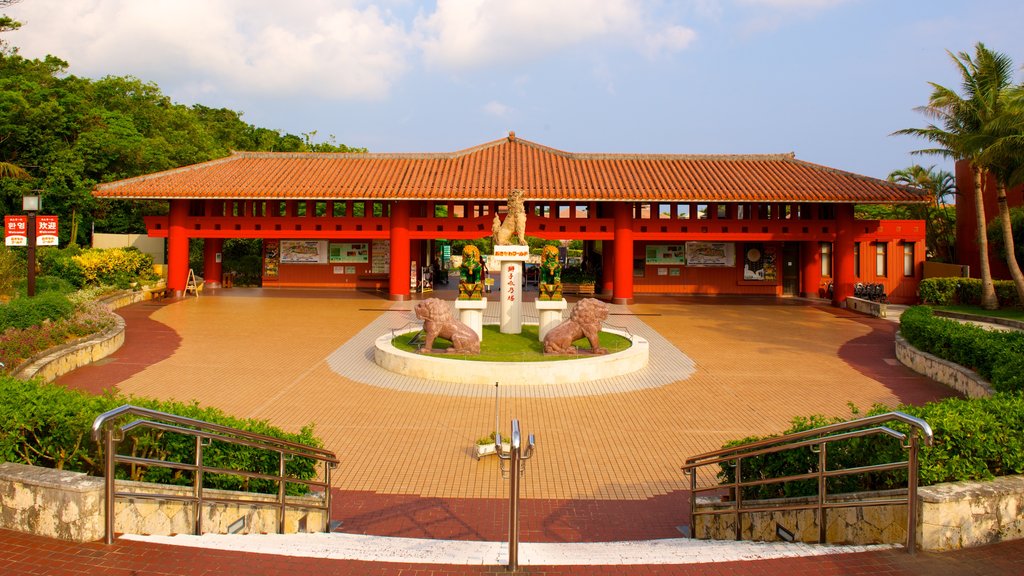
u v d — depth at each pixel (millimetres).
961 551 4895
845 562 4750
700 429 11766
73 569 4406
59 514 4898
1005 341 13805
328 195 26672
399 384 14570
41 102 34281
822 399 13734
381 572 4598
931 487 5113
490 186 27422
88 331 16984
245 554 4789
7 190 32500
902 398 13773
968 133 25688
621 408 13008
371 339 19641
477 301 17188
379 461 10117
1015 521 5094
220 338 19438
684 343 19562
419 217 29391
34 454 6133
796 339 20359
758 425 11992
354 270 33844
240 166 30734
